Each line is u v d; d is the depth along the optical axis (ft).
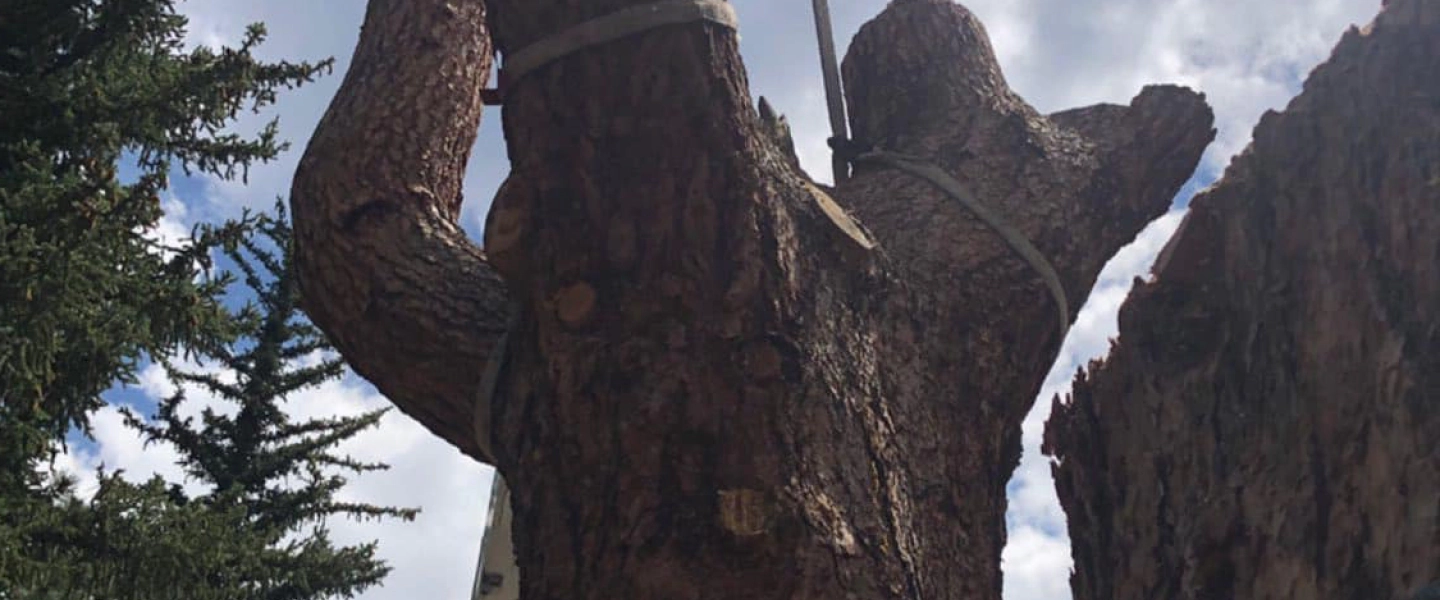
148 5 29.14
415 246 10.39
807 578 8.26
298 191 10.78
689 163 8.59
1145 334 9.26
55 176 27.58
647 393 8.47
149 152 28.99
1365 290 7.86
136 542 29.17
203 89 28.45
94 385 25.30
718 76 8.58
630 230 8.62
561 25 8.66
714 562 8.25
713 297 8.56
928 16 11.73
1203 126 11.24
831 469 8.59
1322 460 7.80
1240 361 8.58
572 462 8.64
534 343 8.93
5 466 26.73
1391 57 8.29
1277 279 8.43
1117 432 9.33
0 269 22.95
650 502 8.39
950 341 9.69
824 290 9.04
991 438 9.78
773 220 8.77
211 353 27.86
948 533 9.19
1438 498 7.13
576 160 8.64
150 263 27.78
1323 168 8.36
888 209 10.32
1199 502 8.50
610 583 8.38
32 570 25.84
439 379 9.98
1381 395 7.56
